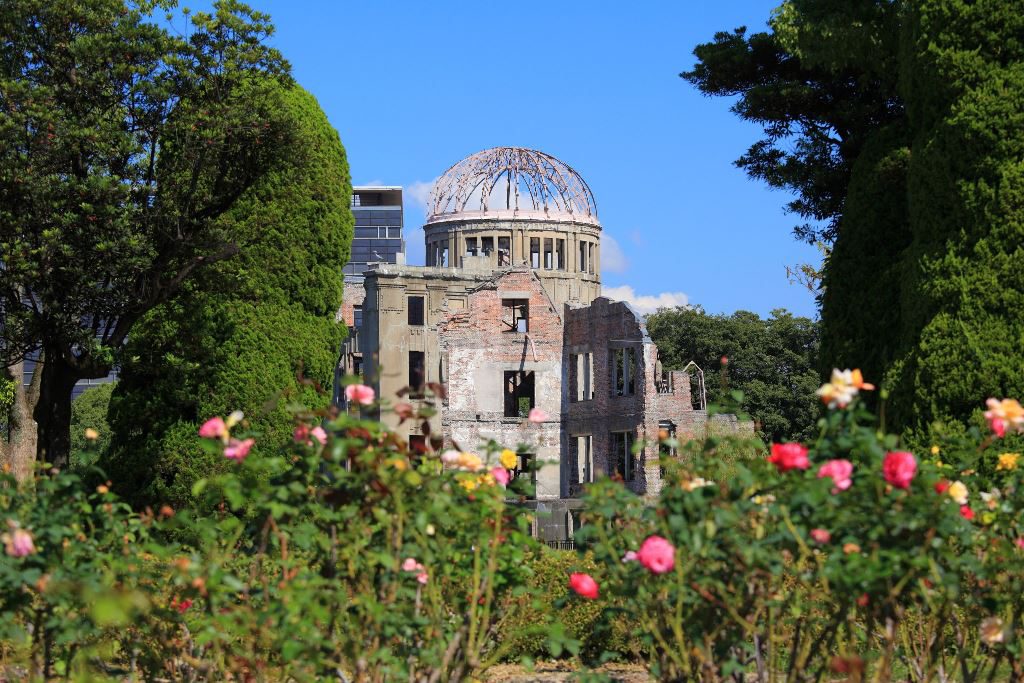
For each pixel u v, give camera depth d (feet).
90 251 86.48
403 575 28.78
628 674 45.65
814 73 109.60
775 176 113.70
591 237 283.18
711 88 117.39
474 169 282.15
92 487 95.71
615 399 170.09
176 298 96.07
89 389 325.42
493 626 33.24
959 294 61.72
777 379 271.28
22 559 27.61
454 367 186.09
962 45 63.72
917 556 25.38
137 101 90.02
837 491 25.81
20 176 82.89
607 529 29.27
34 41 88.89
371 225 514.27
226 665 29.19
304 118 101.45
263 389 96.02
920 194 65.16
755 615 27.96
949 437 33.99
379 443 27.73
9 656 37.17
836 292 77.10
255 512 31.37
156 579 31.24
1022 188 60.70
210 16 90.63
